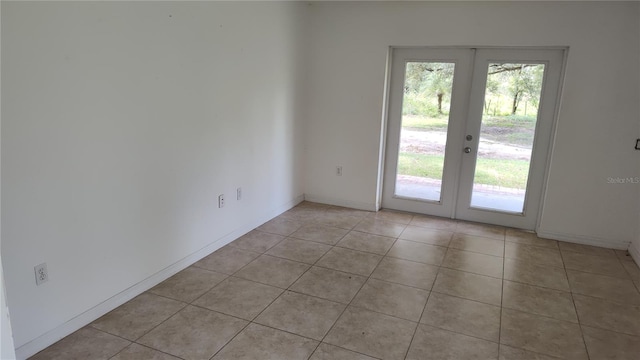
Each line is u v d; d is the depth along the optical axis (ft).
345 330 7.81
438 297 9.11
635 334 7.87
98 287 7.93
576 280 10.04
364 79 14.14
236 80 11.17
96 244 7.77
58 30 6.59
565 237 12.55
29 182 6.48
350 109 14.58
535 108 12.66
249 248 11.52
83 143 7.25
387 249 11.68
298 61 14.21
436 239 12.51
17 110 6.19
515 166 13.26
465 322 8.16
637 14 10.74
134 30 7.96
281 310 8.45
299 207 15.38
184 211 9.92
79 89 7.05
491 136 13.37
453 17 12.63
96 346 7.15
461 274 10.24
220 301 8.73
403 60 13.92
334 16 14.06
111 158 7.82
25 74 6.23
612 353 7.30
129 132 8.13
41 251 6.81
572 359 7.14
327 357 7.05
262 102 12.50
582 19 11.27
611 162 11.66
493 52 12.75
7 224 6.28
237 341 7.41
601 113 11.51
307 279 9.80
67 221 7.16
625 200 11.71
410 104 14.20
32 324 6.82
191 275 9.86
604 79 11.32
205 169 10.44
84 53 7.06
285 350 7.20
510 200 13.57
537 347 7.44
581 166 11.98
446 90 13.58
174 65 9.03
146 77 8.36
